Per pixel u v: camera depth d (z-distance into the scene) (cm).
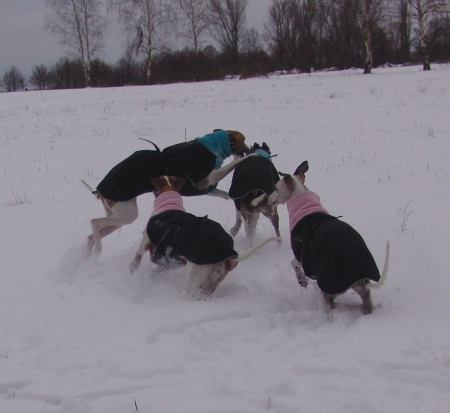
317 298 541
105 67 4997
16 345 450
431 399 337
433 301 499
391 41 5419
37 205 922
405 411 326
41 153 1323
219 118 1678
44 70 6844
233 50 5238
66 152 1319
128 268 645
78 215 857
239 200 698
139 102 2212
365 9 3547
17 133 1577
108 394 374
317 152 1195
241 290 583
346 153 1166
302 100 2011
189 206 884
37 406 362
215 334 462
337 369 383
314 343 434
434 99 1830
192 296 552
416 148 1163
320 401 346
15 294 568
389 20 3700
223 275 558
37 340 460
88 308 525
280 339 449
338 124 1498
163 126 1576
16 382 391
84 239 740
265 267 637
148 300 555
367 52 3544
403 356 388
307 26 5956
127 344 447
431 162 1038
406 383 359
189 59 4662
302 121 1574
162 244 578
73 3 4534
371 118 1557
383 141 1253
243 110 1816
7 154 1331
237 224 756
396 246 642
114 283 595
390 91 2136
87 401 364
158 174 672
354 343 421
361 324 457
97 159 1237
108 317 502
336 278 469
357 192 882
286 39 5978
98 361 416
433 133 1291
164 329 479
